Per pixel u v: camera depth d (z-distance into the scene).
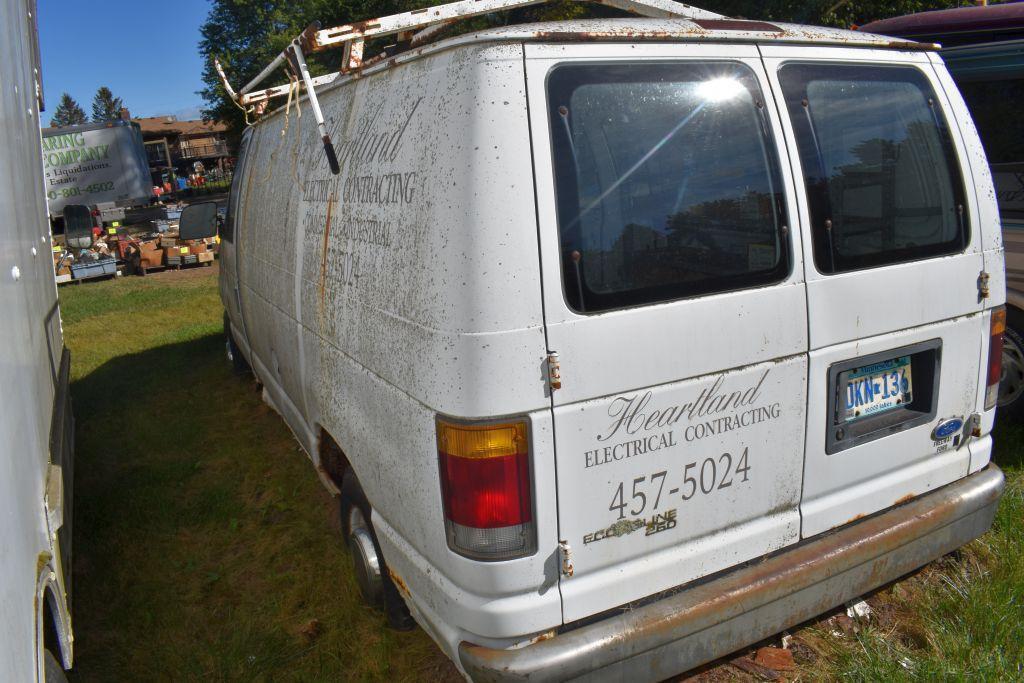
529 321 1.93
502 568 2.01
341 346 2.76
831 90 2.43
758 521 2.38
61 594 2.28
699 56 2.19
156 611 3.41
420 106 2.17
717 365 2.19
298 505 4.32
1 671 1.43
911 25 4.76
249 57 26.78
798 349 2.33
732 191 2.20
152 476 4.81
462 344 1.94
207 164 64.00
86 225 14.50
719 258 2.18
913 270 2.55
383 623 3.19
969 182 2.72
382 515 2.60
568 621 2.11
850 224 2.42
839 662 2.68
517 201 1.91
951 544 2.78
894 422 2.61
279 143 4.00
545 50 1.97
